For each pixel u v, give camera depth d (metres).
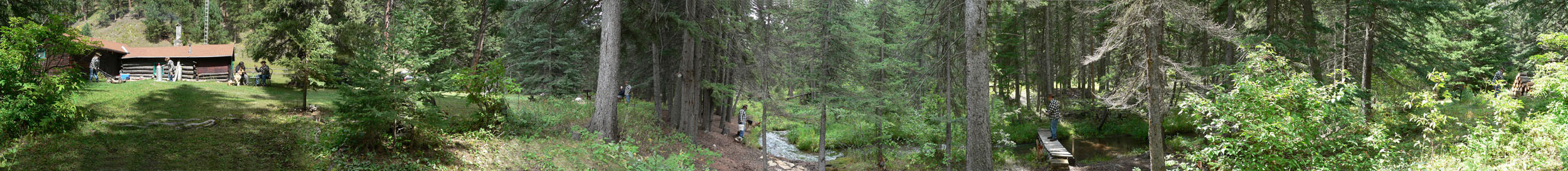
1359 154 9.57
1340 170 9.25
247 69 33.09
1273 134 8.78
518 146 13.28
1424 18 18.91
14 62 9.96
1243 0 18.39
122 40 61.03
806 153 21.97
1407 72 21.77
